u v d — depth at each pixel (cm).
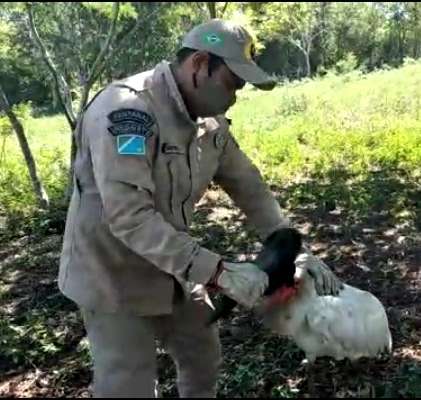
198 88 274
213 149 301
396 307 535
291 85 3312
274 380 415
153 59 1623
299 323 332
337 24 5459
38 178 985
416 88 2042
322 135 1391
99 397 288
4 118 1267
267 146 1318
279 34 4669
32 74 1816
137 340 288
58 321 547
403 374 406
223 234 768
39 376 463
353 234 748
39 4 1178
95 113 270
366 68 4256
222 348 465
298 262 333
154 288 288
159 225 262
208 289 294
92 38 1342
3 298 625
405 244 704
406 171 1036
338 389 401
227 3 1123
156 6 1073
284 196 939
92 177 282
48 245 793
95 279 283
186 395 333
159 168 277
